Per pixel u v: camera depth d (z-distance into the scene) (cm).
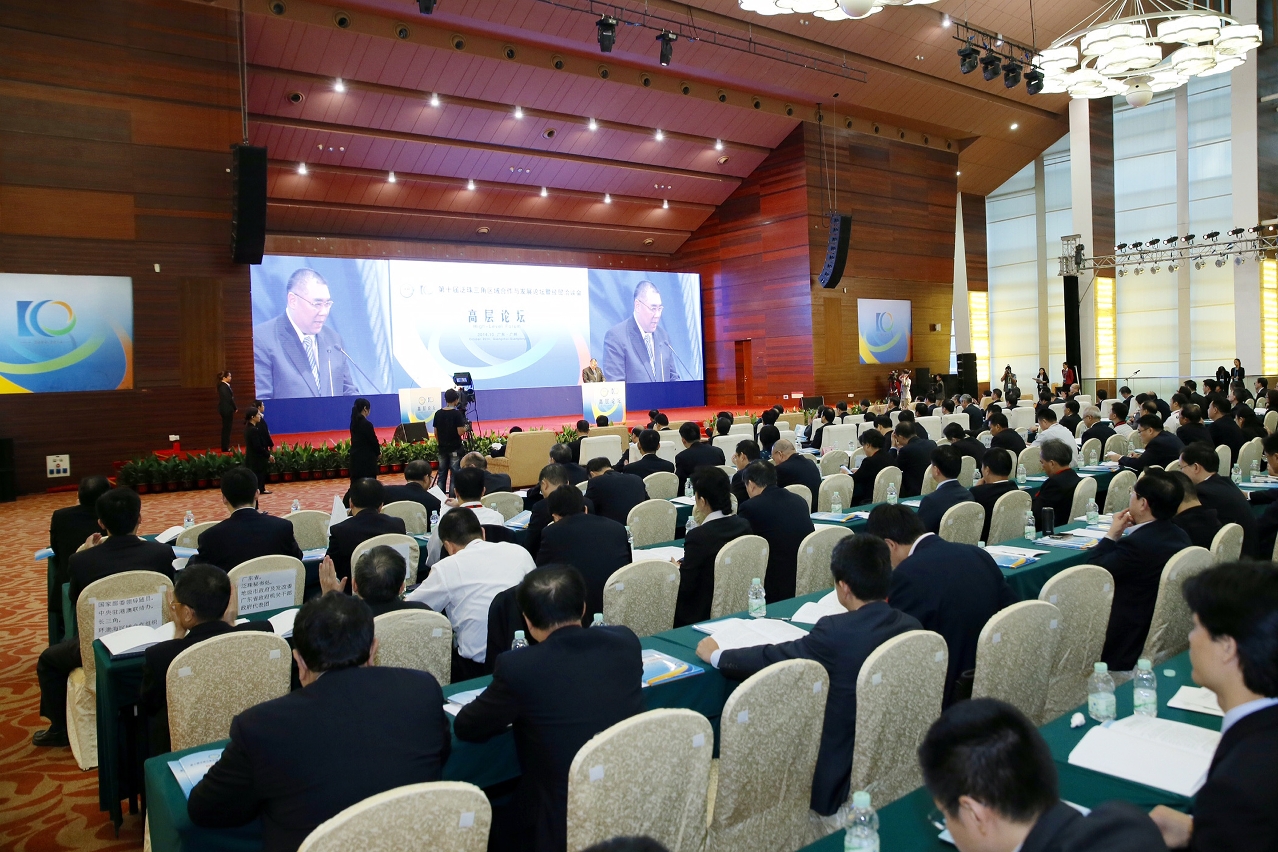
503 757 256
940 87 2022
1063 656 320
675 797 195
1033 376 2752
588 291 2133
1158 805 178
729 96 1923
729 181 2270
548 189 2091
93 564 391
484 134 1830
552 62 1667
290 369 1697
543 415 2048
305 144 1709
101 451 1274
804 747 231
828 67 1827
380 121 1703
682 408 2323
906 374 2234
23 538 904
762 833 229
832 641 255
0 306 1200
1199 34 984
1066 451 572
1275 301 2092
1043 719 317
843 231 1983
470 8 1452
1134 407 1522
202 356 1343
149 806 230
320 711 195
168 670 265
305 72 1527
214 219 1347
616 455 1072
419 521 591
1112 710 229
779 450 650
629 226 2353
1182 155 2320
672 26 1588
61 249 1239
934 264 2402
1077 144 2272
